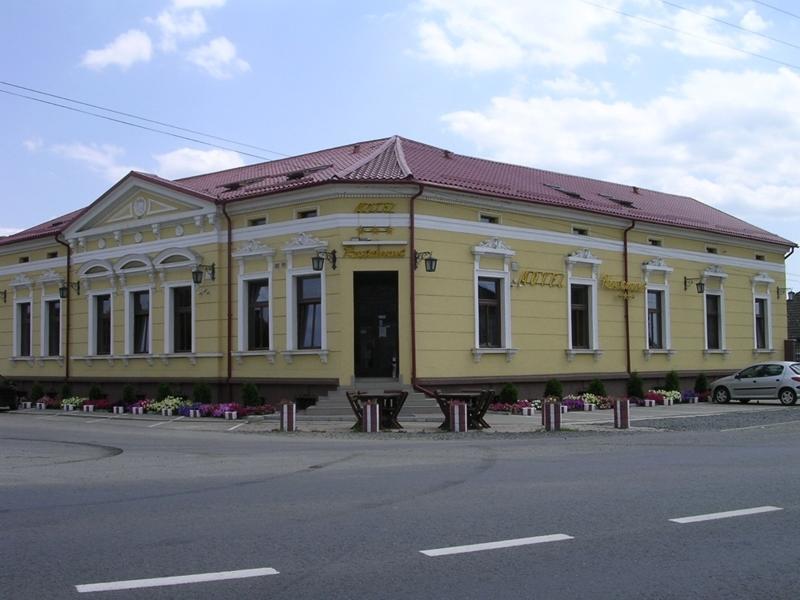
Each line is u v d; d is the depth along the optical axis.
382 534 8.02
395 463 13.62
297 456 14.86
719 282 36.50
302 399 25.66
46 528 8.41
